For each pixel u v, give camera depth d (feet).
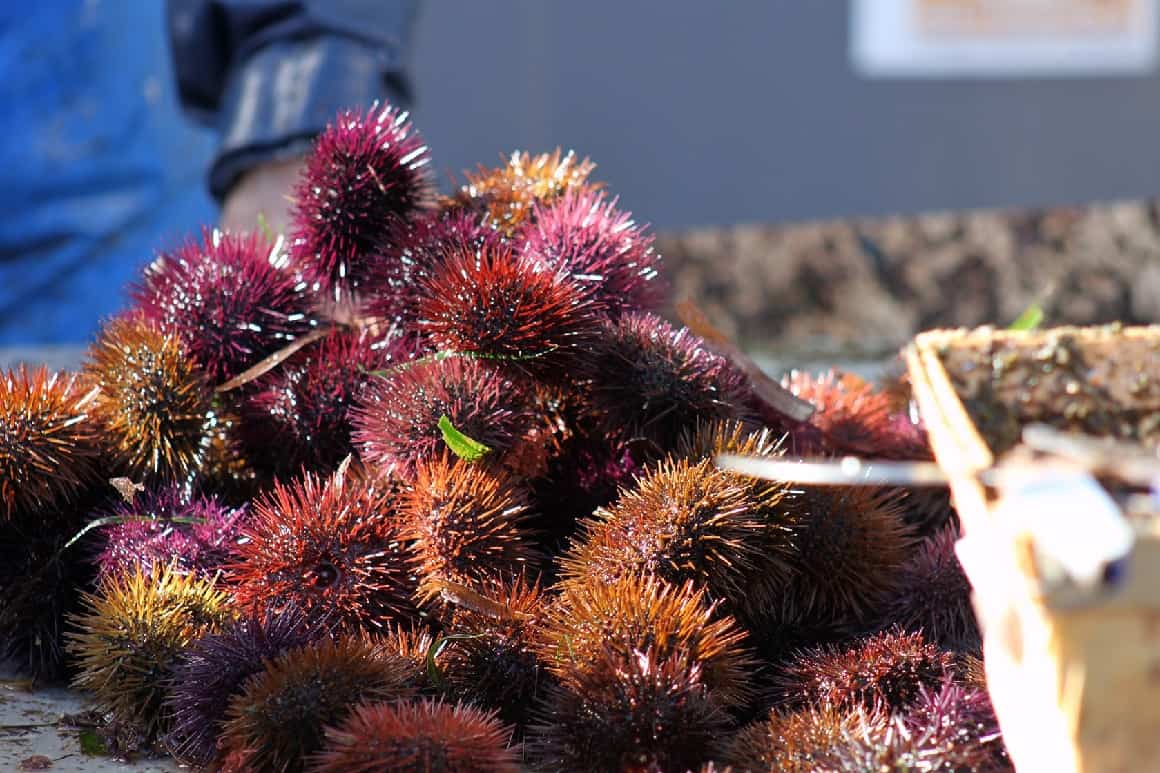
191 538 2.98
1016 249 11.54
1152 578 2.39
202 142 7.06
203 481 3.07
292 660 2.75
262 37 4.54
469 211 3.08
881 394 3.32
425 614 2.88
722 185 9.31
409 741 2.63
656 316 3.05
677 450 2.94
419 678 2.81
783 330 12.23
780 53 9.16
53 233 6.79
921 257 11.94
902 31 9.16
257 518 2.92
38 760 2.84
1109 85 9.29
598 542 2.86
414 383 2.89
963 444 2.54
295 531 2.86
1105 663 2.41
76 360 4.68
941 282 11.85
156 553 2.97
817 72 9.22
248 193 4.20
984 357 2.77
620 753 2.71
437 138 8.76
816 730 2.71
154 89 6.89
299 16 4.50
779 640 2.93
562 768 2.75
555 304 2.88
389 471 2.91
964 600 2.92
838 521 2.93
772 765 2.69
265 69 4.42
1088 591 2.40
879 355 5.76
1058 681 2.42
